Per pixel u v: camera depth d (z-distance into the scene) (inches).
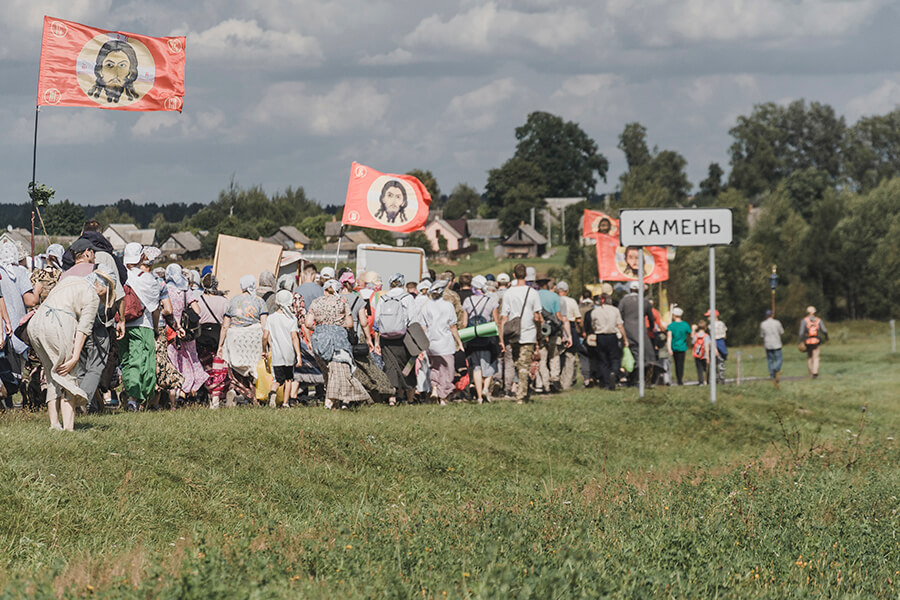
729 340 6638.8
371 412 1435.8
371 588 605.6
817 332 3019.2
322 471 1073.5
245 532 780.0
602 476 1264.8
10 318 1259.8
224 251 1991.9
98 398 1290.6
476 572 650.2
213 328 1465.3
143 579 591.2
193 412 1272.1
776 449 1534.2
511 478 1211.2
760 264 6850.4
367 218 2106.3
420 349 1615.4
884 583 725.3
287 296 1444.4
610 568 679.1
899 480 1200.8
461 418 1472.7
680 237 1919.3
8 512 745.6
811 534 855.7
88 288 1008.9
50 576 595.5
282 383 1451.8
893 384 2669.8
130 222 5900.6
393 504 956.6
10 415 1165.7
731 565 711.1
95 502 805.9
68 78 1603.1
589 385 2263.8
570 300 2164.1
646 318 2308.1
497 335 1702.8
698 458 1489.9
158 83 1656.0
